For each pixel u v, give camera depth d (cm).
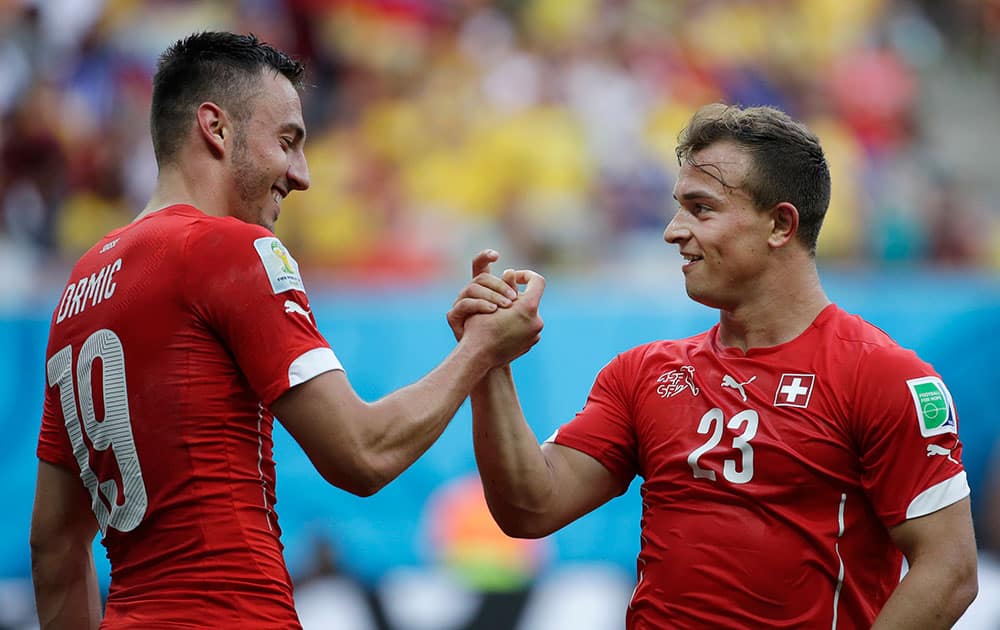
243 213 952
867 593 908
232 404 875
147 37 3206
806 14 3747
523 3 3522
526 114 3322
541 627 2039
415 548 2038
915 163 3600
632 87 3456
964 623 2019
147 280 881
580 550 2061
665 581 927
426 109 3328
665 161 3338
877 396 890
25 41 3078
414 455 891
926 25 3991
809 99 3638
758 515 902
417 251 3055
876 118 3662
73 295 934
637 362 1013
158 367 866
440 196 3162
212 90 938
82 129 3039
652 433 968
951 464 880
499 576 2044
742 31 3662
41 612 972
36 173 2966
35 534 963
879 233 3322
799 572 890
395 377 2114
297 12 3362
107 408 883
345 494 2036
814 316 948
